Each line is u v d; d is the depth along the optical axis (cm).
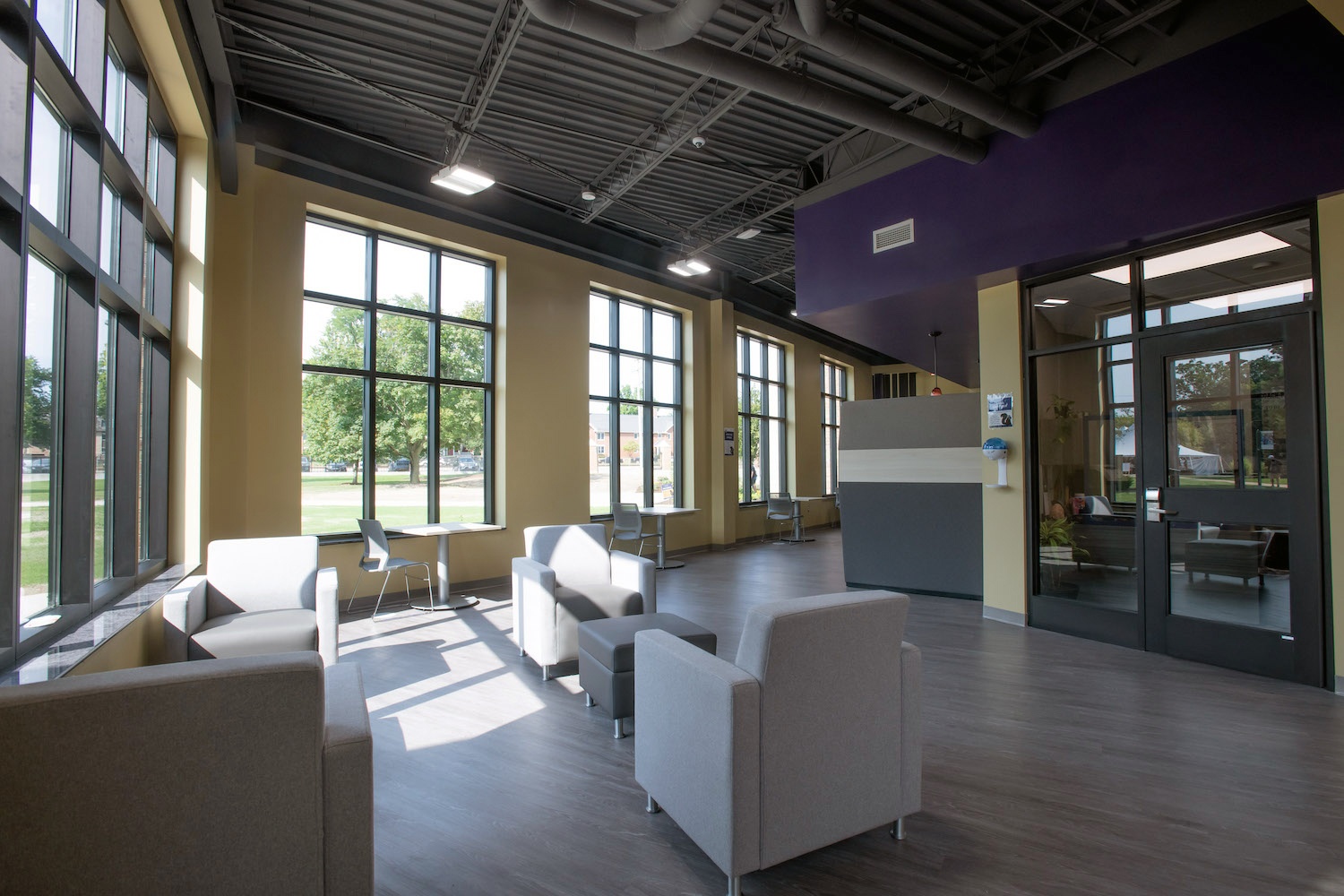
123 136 365
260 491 543
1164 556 439
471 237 698
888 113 447
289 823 151
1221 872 205
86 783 132
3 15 204
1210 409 418
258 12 433
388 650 459
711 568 856
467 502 713
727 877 201
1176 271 432
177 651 317
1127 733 312
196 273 441
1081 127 448
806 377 1359
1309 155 361
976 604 618
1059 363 502
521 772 277
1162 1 386
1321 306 368
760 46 467
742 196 721
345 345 625
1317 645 372
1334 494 364
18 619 208
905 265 549
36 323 253
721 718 193
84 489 274
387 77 509
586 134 588
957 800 251
